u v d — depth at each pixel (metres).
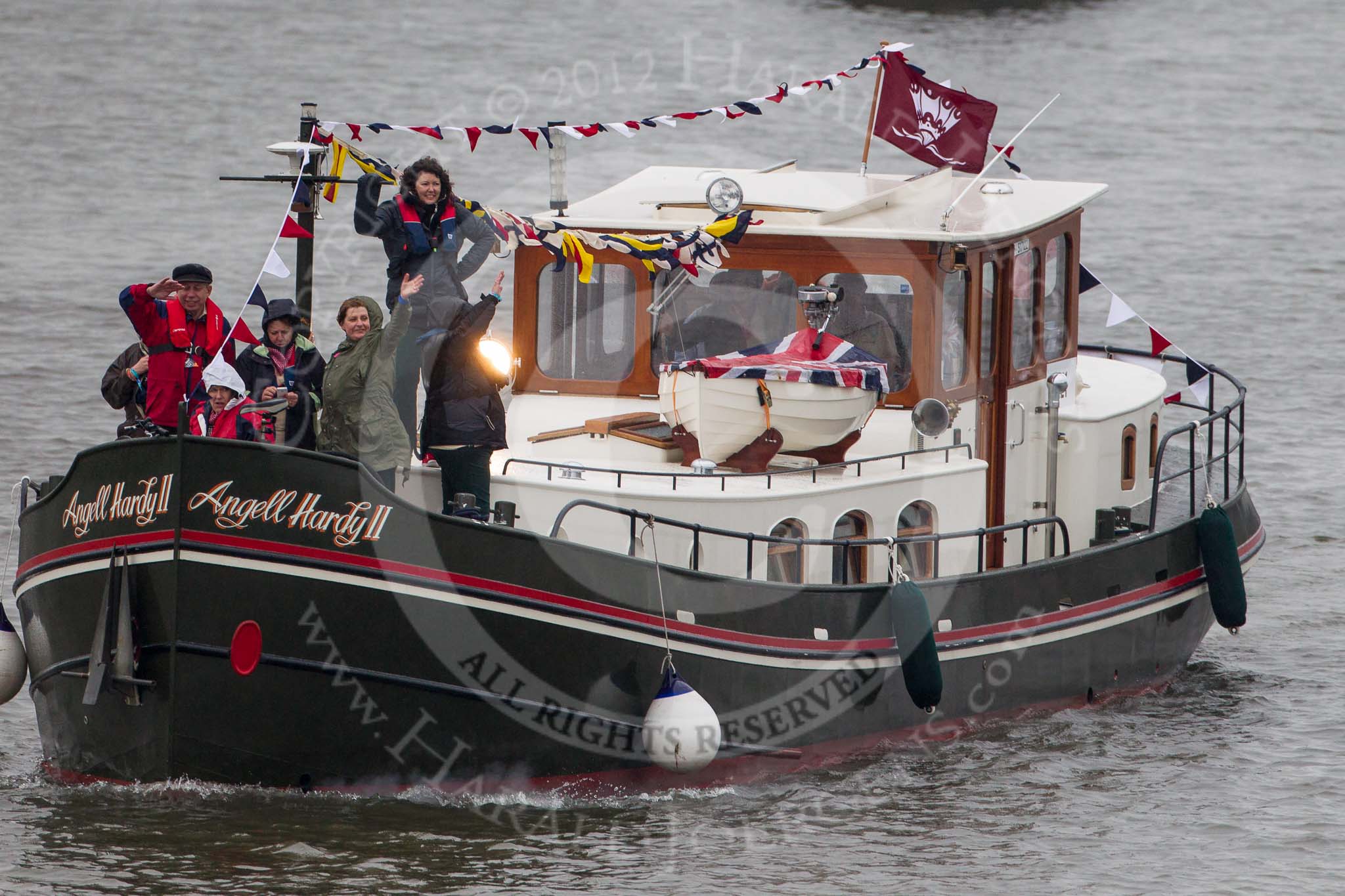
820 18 174.62
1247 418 73.94
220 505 36.75
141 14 175.50
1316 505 64.38
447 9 179.38
